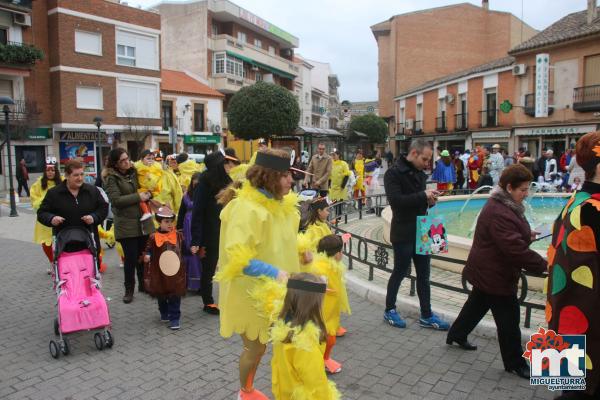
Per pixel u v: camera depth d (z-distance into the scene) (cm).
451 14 4425
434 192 500
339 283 432
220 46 4147
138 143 3119
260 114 3453
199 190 569
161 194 746
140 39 3134
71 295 482
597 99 2355
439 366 438
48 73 2795
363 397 384
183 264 546
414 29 4444
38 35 2745
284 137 3019
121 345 500
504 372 425
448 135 3538
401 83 4491
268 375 427
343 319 564
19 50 2542
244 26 4566
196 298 668
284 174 340
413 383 407
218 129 3806
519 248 382
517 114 2847
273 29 4894
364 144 4534
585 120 2419
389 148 4803
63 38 2753
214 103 3803
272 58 4897
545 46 2569
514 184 399
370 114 4825
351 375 423
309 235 486
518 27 4475
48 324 563
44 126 2759
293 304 285
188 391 400
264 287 310
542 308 480
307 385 275
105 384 413
